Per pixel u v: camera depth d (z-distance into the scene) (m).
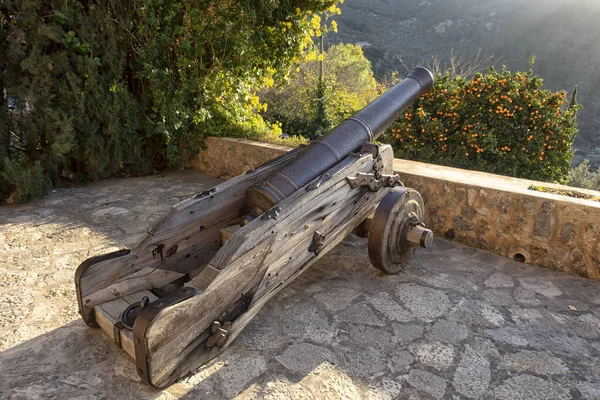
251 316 2.33
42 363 2.19
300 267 2.62
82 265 2.28
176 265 2.64
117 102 5.49
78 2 5.04
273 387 2.05
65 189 5.30
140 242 2.46
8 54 4.75
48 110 4.97
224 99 6.37
